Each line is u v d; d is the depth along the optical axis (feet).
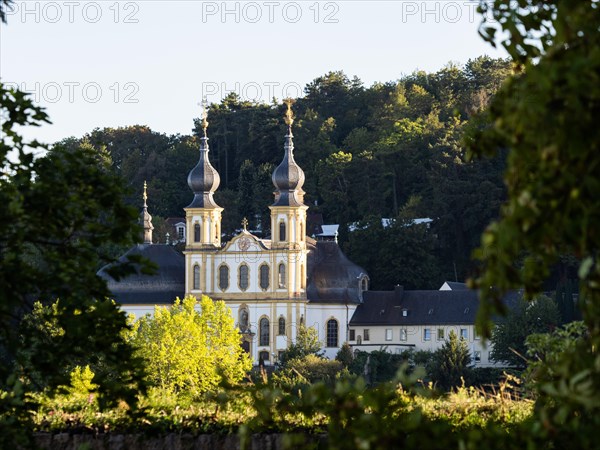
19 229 124.16
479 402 166.50
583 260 94.43
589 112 93.45
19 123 133.18
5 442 129.29
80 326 129.29
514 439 106.11
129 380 135.64
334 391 108.47
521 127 95.66
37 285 127.24
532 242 95.50
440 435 106.01
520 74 107.34
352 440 106.93
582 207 94.58
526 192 94.73
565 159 94.38
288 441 114.32
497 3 106.83
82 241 130.00
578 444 105.81
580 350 102.12
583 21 97.19
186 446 171.53
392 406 111.34
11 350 130.41
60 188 128.06
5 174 133.18
